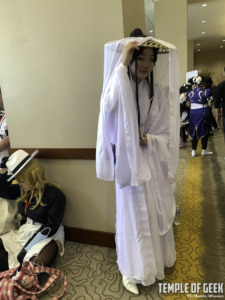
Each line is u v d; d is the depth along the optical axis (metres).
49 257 1.57
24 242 1.67
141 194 1.25
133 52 1.12
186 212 2.23
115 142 1.27
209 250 1.70
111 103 1.14
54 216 1.62
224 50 13.30
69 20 1.55
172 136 1.25
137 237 1.29
